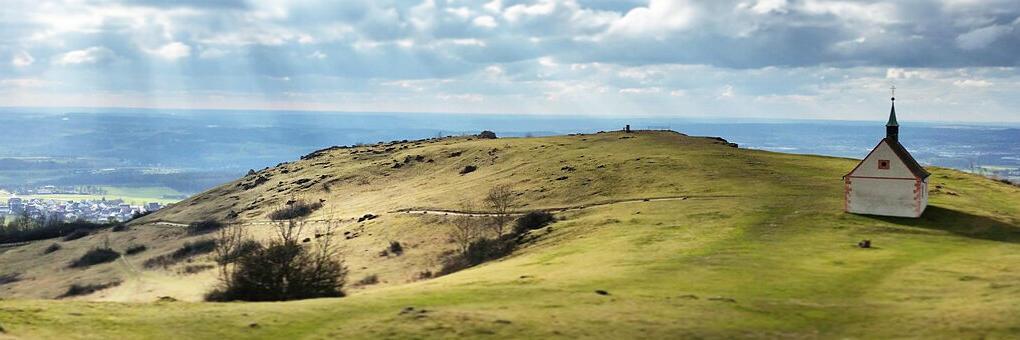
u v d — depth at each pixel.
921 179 82.00
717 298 44.41
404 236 112.62
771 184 107.00
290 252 57.78
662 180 116.25
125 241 168.00
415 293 47.12
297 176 197.12
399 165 185.62
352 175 183.25
